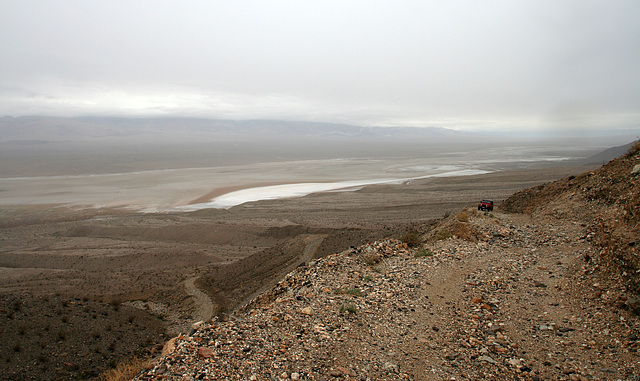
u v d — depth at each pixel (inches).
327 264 492.7
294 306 359.6
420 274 454.6
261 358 258.4
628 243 341.4
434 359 269.1
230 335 288.0
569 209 690.8
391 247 590.2
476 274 445.7
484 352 276.1
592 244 449.7
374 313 346.9
